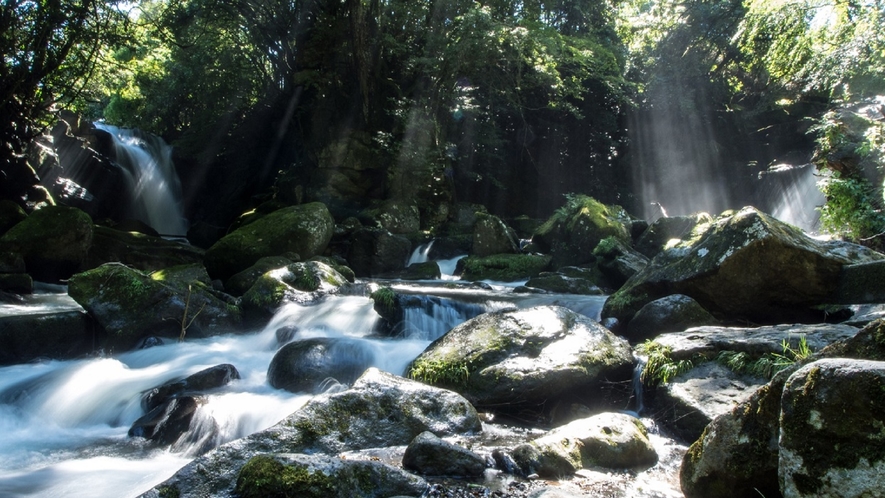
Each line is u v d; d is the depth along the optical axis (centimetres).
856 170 1130
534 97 2547
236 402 592
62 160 1997
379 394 500
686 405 516
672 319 707
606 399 595
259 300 965
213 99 2553
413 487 375
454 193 2170
